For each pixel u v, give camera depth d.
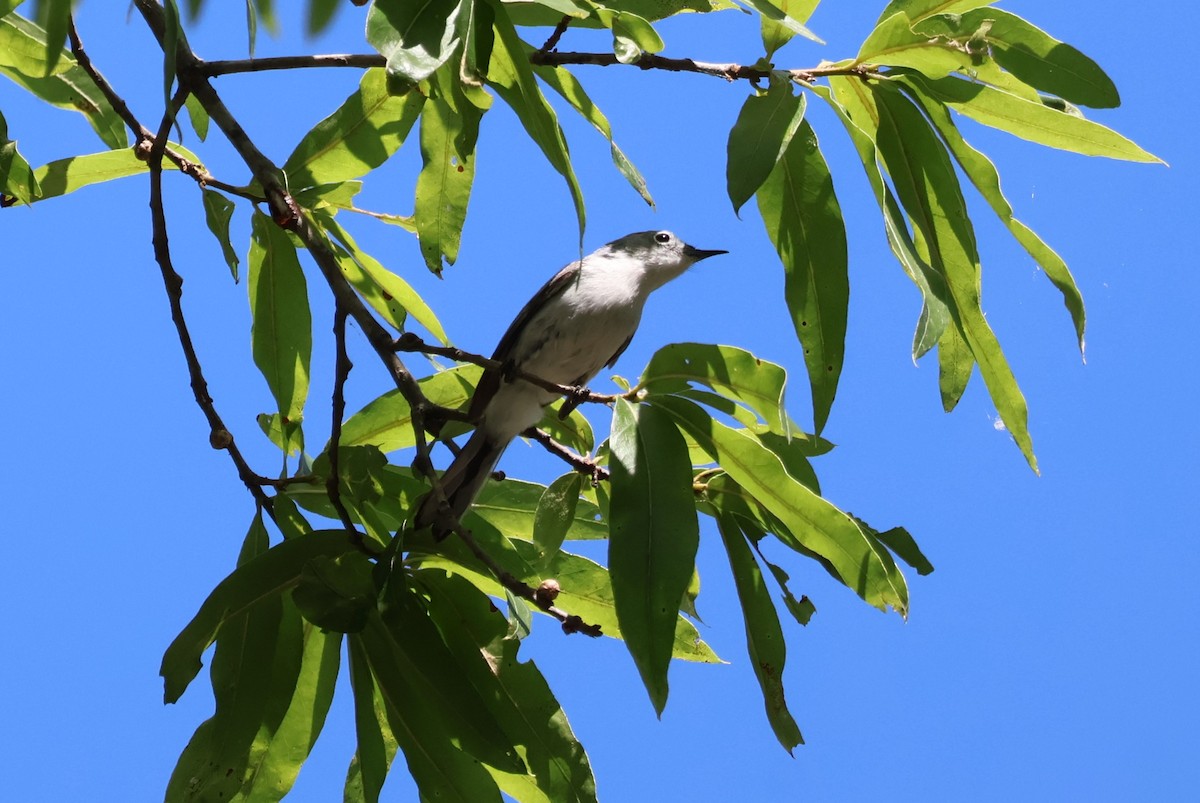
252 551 7.01
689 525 6.07
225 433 6.98
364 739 6.11
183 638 6.20
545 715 6.39
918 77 6.62
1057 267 6.88
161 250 6.96
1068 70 6.60
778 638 6.93
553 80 6.37
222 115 6.86
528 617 6.70
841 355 6.52
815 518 6.47
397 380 6.36
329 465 6.87
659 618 5.91
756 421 6.88
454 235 7.86
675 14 7.13
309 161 7.75
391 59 4.99
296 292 7.88
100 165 7.80
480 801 6.11
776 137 6.00
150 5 6.94
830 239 6.54
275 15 4.95
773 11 6.02
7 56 7.05
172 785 6.09
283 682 6.30
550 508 6.82
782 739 6.80
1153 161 6.70
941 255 6.83
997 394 7.09
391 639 6.14
